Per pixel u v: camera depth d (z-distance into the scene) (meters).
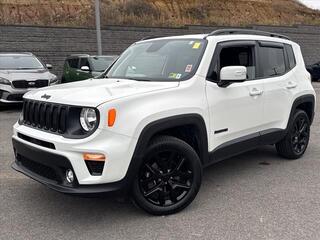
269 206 4.66
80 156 3.86
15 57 13.66
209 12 40.38
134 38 23.80
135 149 4.02
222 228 4.11
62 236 3.96
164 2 38.72
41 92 4.58
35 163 4.37
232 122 5.15
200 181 4.61
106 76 5.53
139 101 4.12
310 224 4.18
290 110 6.27
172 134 4.69
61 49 21.86
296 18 46.19
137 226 4.17
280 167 6.20
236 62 5.38
